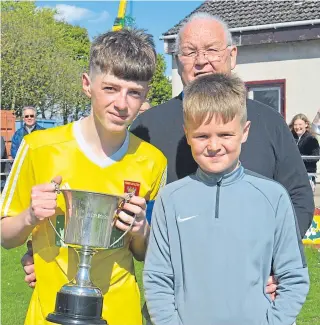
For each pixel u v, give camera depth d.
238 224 2.60
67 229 2.60
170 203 2.69
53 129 2.86
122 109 2.60
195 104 2.60
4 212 2.81
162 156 2.97
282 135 3.12
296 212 3.05
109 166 2.79
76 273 2.69
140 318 2.87
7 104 30.45
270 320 2.55
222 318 2.54
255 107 3.15
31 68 30.48
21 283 6.46
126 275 2.82
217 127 2.59
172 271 2.67
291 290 2.58
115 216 2.64
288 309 2.54
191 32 3.12
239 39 14.35
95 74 2.64
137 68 2.59
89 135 2.78
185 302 2.60
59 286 2.74
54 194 2.56
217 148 2.60
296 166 3.09
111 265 2.78
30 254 2.92
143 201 2.63
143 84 2.65
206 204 2.65
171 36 14.49
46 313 2.74
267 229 2.60
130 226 2.63
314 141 10.30
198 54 3.11
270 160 3.07
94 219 2.57
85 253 2.61
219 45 3.10
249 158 3.05
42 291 2.77
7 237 2.77
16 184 2.82
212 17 3.20
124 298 2.80
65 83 32.50
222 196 2.64
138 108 2.67
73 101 33.16
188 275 2.60
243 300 2.54
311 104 13.91
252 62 14.45
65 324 2.47
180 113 3.22
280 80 14.17
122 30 2.78
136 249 2.88
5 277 6.72
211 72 3.11
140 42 2.67
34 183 2.78
